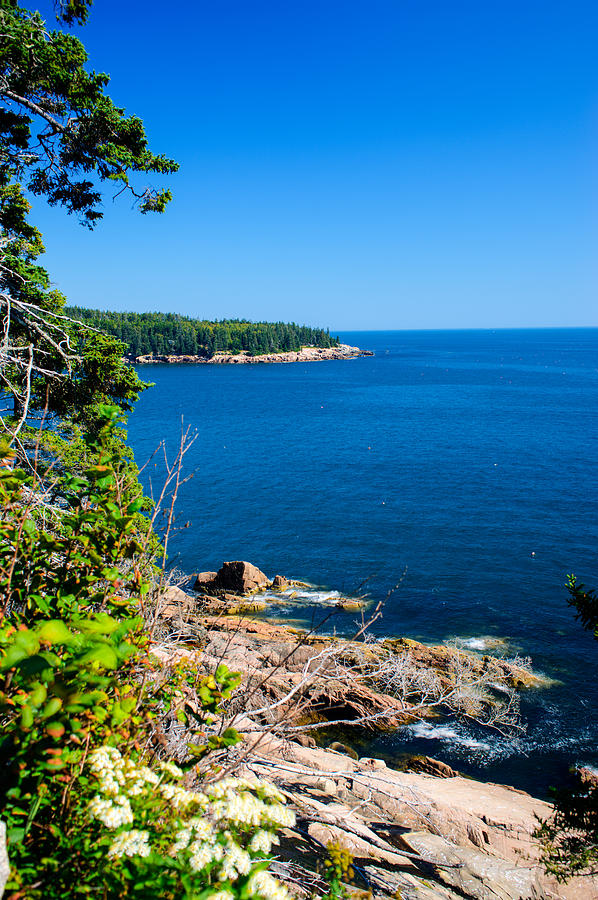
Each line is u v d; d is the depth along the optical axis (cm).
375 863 677
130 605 338
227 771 380
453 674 2112
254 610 2955
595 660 2467
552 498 5219
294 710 482
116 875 221
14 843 227
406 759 1788
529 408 11556
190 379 18162
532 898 829
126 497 361
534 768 1792
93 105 1362
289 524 4531
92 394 1697
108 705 279
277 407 11856
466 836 1042
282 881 369
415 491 5547
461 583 3347
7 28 1195
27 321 1496
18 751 228
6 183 1509
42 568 336
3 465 347
